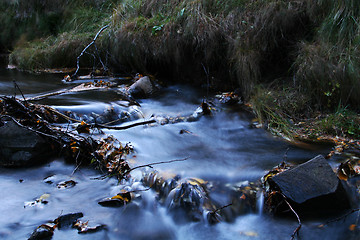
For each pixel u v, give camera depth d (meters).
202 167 3.49
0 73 7.73
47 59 8.31
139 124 4.40
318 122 4.60
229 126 4.79
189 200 2.92
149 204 3.01
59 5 9.44
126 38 6.96
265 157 3.77
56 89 6.07
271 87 5.43
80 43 8.07
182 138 4.34
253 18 5.91
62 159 3.67
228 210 2.90
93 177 3.41
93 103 5.02
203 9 6.46
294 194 2.78
